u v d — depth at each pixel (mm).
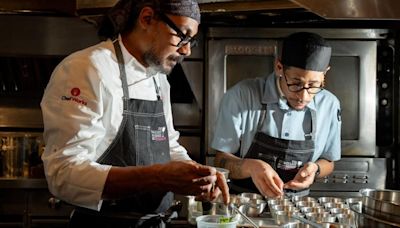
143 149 2098
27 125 3719
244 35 3496
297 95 2768
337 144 3115
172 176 1842
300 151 2998
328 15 2592
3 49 3574
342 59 3566
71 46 3615
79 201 1880
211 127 3523
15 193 3562
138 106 2086
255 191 2916
